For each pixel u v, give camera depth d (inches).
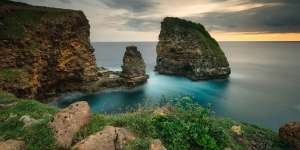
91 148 304.2
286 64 6013.8
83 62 2305.6
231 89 2824.8
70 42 2177.7
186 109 499.8
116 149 333.4
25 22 1855.3
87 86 2345.0
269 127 1595.7
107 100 2144.4
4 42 1657.2
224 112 1932.8
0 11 1797.5
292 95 2524.6
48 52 1957.4
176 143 389.7
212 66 3400.6
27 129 358.3
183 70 3683.6
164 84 2992.1
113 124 400.8
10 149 306.3
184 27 3782.0
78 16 2268.7
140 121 413.4
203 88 2866.6
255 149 503.8
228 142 454.6
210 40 3996.1
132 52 2699.3
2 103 637.9
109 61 5866.1
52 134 332.8
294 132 534.3
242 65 5703.7
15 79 1594.5
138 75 2709.2
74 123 352.5
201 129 424.2
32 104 603.8
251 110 1987.0
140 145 345.1
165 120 432.1
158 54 4057.6
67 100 2090.3
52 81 2053.4
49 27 1980.8
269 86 3026.6
